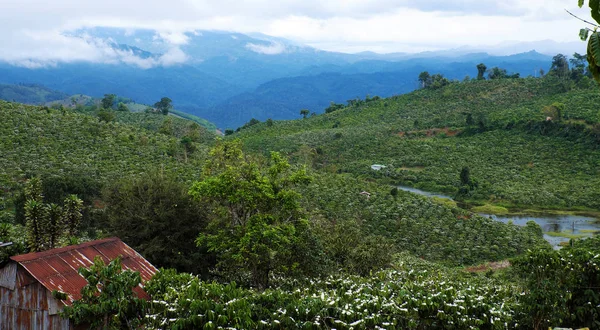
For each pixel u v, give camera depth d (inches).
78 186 1482.5
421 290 496.1
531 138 3858.3
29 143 2468.0
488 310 490.3
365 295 494.0
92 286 480.4
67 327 517.0
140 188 964.6
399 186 3250.5
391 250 1087.6
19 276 534.6
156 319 468.1
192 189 853.2
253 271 839.7
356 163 3762.3
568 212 2564.0
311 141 4466.0
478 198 2839.6
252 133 5236.2
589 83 4916.3
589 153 3390.7
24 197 1362.0
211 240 856.3
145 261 647.8
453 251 1705.2
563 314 490.0
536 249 542.0
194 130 4003.4
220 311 445.4
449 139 4195.4
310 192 2256.4
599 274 502.9
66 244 807.1
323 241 1007.0
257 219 797.9
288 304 470.9
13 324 536.1
